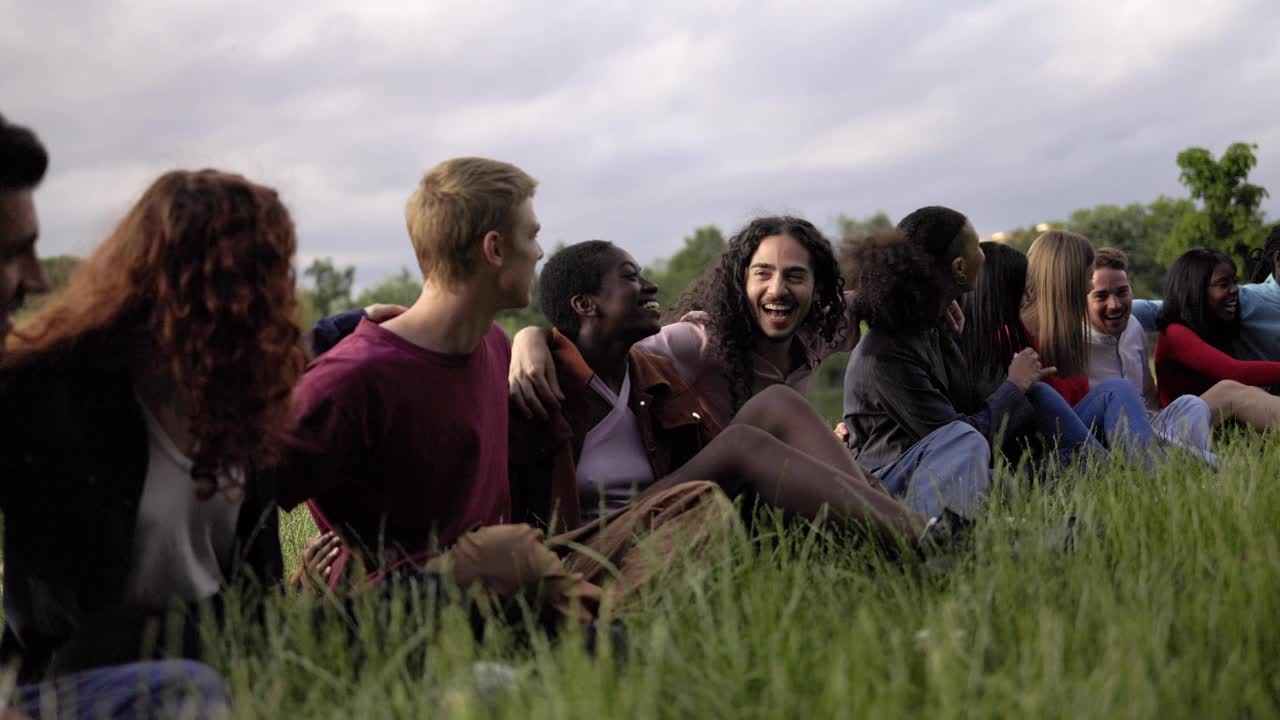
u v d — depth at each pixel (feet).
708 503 11.17
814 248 16.26
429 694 7.54
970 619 8.82
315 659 8.43
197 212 8.43
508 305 11.19
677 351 16.08
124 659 8.48
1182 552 10.28
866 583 9.85
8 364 8.20
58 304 8.54
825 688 7.21
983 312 18.69
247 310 8.50
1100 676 7.15
